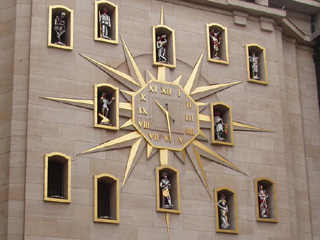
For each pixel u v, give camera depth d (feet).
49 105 143.23
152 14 157.17
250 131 156.76
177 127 150.61
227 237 147.84
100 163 143.33
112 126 146.00
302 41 174.81
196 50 158.10
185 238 144.77
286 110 164.25
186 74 155.43
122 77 150.00
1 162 139.54
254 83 160.97
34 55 145.28
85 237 138.31
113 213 142.61
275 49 165.89
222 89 157.17
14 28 146.92
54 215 137.39
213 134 152.97
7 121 141.49
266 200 154.51
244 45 163.02
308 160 165.89
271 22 167.12
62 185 142.51
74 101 144.97
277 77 163.73
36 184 137.80
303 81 172.65
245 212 150.71
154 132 148.66
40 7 148.46
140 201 143.84
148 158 146.72
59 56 147.02
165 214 144.56
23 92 142.92
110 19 155.22
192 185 148.46
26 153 139.03
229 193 151.12
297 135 166.09
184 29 158.71
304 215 160.35
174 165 148.36
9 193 136.67
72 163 141.38
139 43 154.10
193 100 153.58
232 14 164.14
